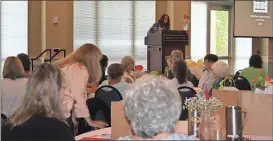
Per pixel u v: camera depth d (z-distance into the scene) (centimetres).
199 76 641
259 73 573
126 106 165
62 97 239
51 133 217
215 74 467
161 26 659
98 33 923
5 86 391
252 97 233
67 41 880
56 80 227
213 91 247
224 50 1034
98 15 921
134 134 171
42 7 866
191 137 166
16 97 392
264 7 805
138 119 160
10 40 852
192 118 237
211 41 1020
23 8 860
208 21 1015
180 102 167
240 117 221
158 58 602
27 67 497
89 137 245
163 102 161
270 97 229
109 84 445
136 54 954
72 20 891
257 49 994
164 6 964
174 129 165
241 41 1041
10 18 852
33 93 222
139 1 949
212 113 232
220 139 221
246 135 235
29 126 216
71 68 353
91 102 405
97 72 365
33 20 868
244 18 807
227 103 240
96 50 365
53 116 222
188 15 941
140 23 954
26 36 863
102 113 407
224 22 1027
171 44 591
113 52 936
